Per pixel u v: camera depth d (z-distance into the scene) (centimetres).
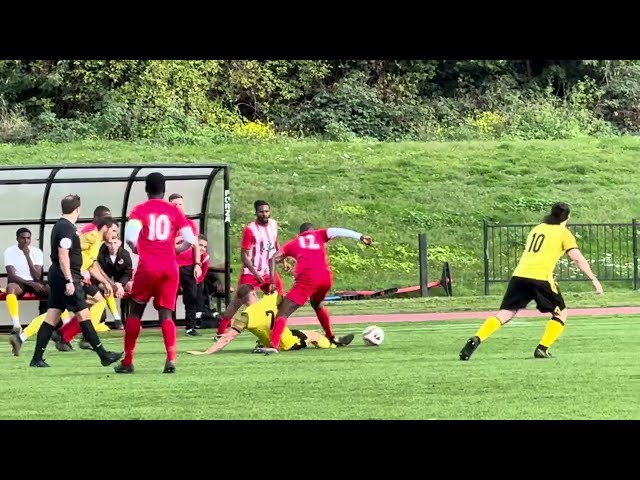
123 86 13025
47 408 2892
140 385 3328
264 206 4881
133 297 3644
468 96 14500
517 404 2883
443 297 7912
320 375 3525
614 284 9044
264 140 12419
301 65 14100
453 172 11106
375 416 2728
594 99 14650
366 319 6391
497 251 9631
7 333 6053
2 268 6334
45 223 6291
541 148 11975
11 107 12912
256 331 4372
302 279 4322
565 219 3959
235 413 2789
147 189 3609
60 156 10969
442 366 3759
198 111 13288
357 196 10444
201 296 5816
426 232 9850
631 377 3400
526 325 5644
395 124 13800
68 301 3903
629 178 11169
